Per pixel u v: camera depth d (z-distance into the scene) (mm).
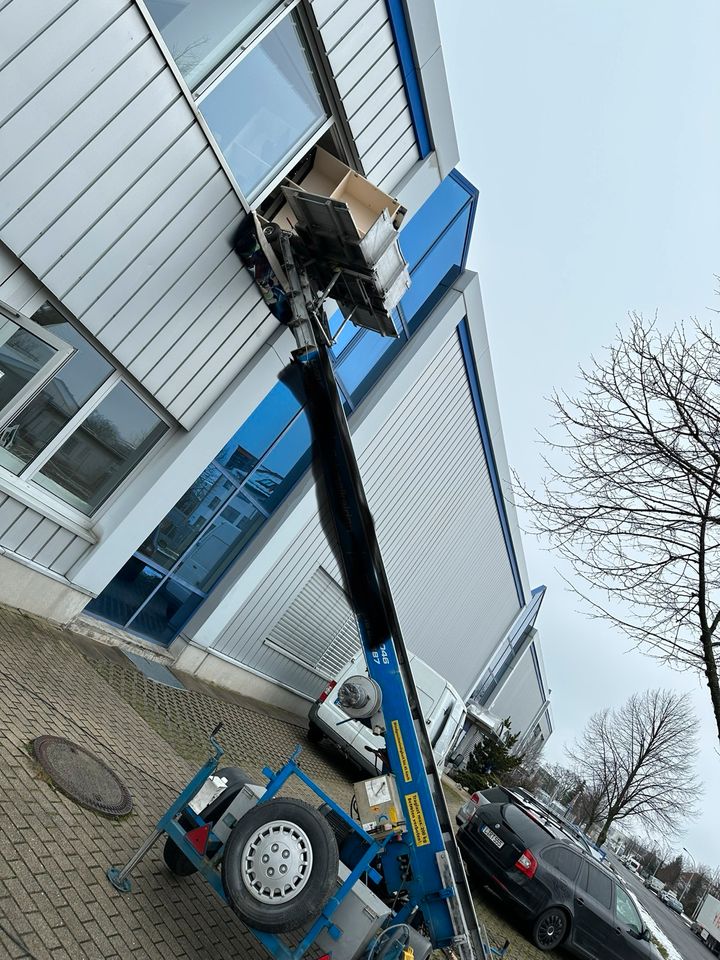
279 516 10586
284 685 12891
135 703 7234
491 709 36969
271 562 10547
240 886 3885
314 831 3949
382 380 12406
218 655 10617
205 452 7641
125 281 6219
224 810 4609
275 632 11945
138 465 7355
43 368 6055
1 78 4906
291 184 6719
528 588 28656
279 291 6848
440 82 8586
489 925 8695
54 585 7020
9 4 4754
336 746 12258
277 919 3783
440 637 21562
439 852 4273
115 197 5816
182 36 5867
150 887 4312
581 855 9773
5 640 6078
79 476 6879
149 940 3811
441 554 18203
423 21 7934
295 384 5578
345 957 3920
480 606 23656
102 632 8172
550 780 75812
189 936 4109
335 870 3906
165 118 5867
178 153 6082
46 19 4941
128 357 6602
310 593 12289
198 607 10062
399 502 14805
